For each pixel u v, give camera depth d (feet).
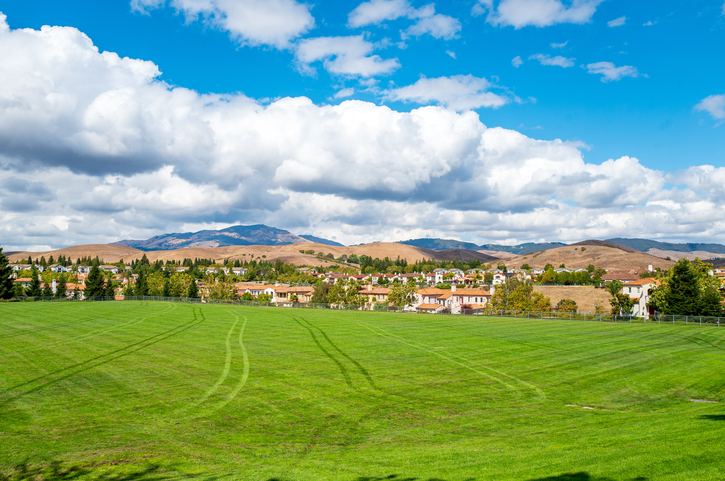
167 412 81.76
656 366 124.06
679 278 265.75
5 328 197.36
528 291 353.51
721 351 147.13
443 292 448.24
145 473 53.93
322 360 130.41
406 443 65.36
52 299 424.05
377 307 374.63
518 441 62.85
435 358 134.72
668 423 65.98
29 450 62.23
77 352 140.36
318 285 452.35
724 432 55.88
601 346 157.58
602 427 67.82
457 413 82.74
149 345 154.30
